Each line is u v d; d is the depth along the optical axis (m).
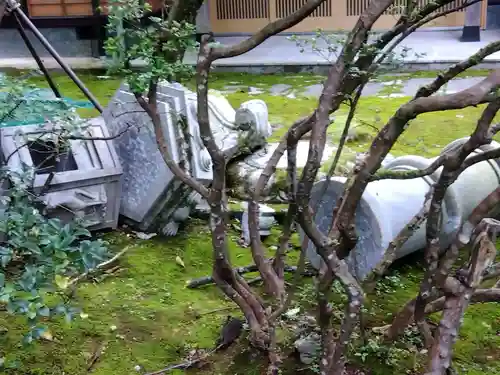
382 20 7.71
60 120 2.68
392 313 2.46
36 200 2.72
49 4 7.82
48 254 1.86
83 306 2.54
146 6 1.97
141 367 2.17
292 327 2.19
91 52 7.97
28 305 1.79
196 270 2.88
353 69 1.64
